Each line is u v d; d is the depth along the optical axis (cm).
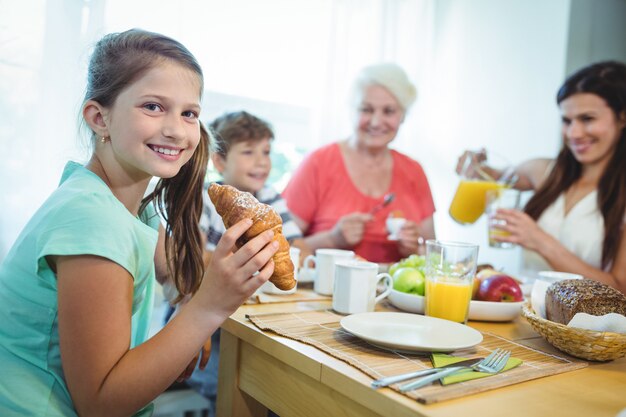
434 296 99
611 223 168
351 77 233
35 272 76
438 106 281
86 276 70
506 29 250
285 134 224
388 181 209
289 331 87
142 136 77
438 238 281
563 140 186
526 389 68
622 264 161
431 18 260
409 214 207
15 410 75
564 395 67
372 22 237
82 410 72
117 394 70
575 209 182
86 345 70
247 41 206
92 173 83
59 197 78
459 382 67
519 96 245
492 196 166
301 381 79
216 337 138
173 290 114
